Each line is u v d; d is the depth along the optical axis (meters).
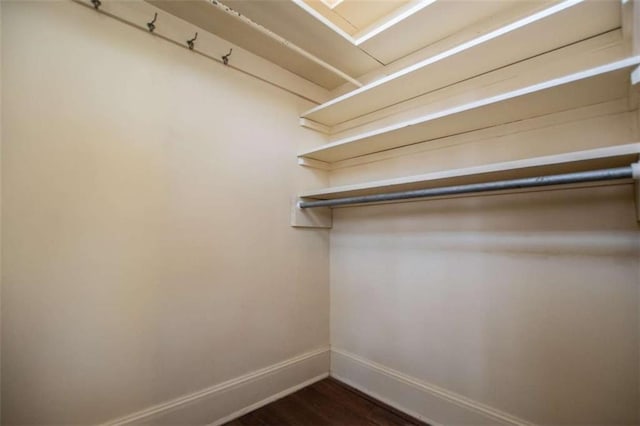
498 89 1.54
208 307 1.60
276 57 1.93
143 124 1.42
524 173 1.29
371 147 1.95
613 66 0.99
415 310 1.78
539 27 1.22
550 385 1.31
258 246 1.84
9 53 1.11
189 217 1.55
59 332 1.17
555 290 1.32
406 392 1.76
